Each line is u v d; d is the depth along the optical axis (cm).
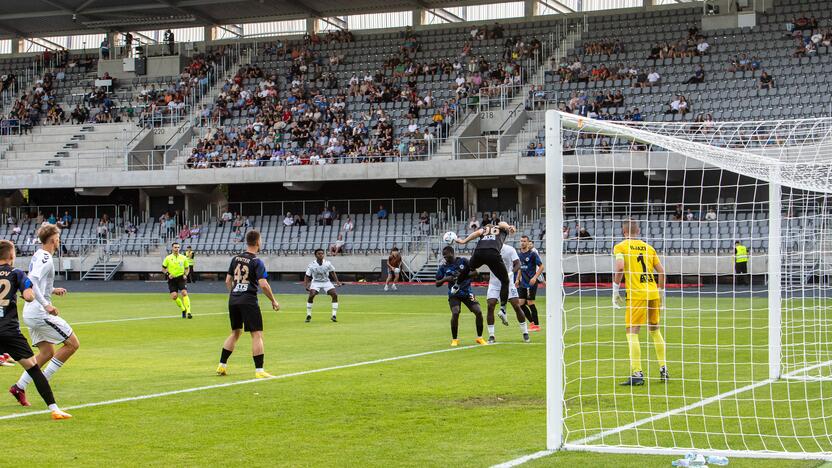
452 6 6512
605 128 1105
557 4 6369
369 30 6731
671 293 3997
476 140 5497
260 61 6681
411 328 2505
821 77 5125
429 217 5553
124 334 2392
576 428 1094
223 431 1090
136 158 6072
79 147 6347
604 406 1235
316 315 3022
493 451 974
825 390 1354
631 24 5962
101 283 5397
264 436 1059
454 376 1533
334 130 5825
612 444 1009
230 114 6241
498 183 5612
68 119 6638
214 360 1805
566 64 5806
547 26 6191
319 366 1683
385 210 5675
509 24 6325
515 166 5150
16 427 1120
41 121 6662
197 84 6562
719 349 1867
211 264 5675
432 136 5556
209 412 1215
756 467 898
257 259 1559
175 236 5972
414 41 6378
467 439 1036
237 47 6869
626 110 5269
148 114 6362
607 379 1473
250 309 1544
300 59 6481
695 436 1048
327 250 5544
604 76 5572
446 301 3719
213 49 6938
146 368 1684
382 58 6391
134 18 6956
